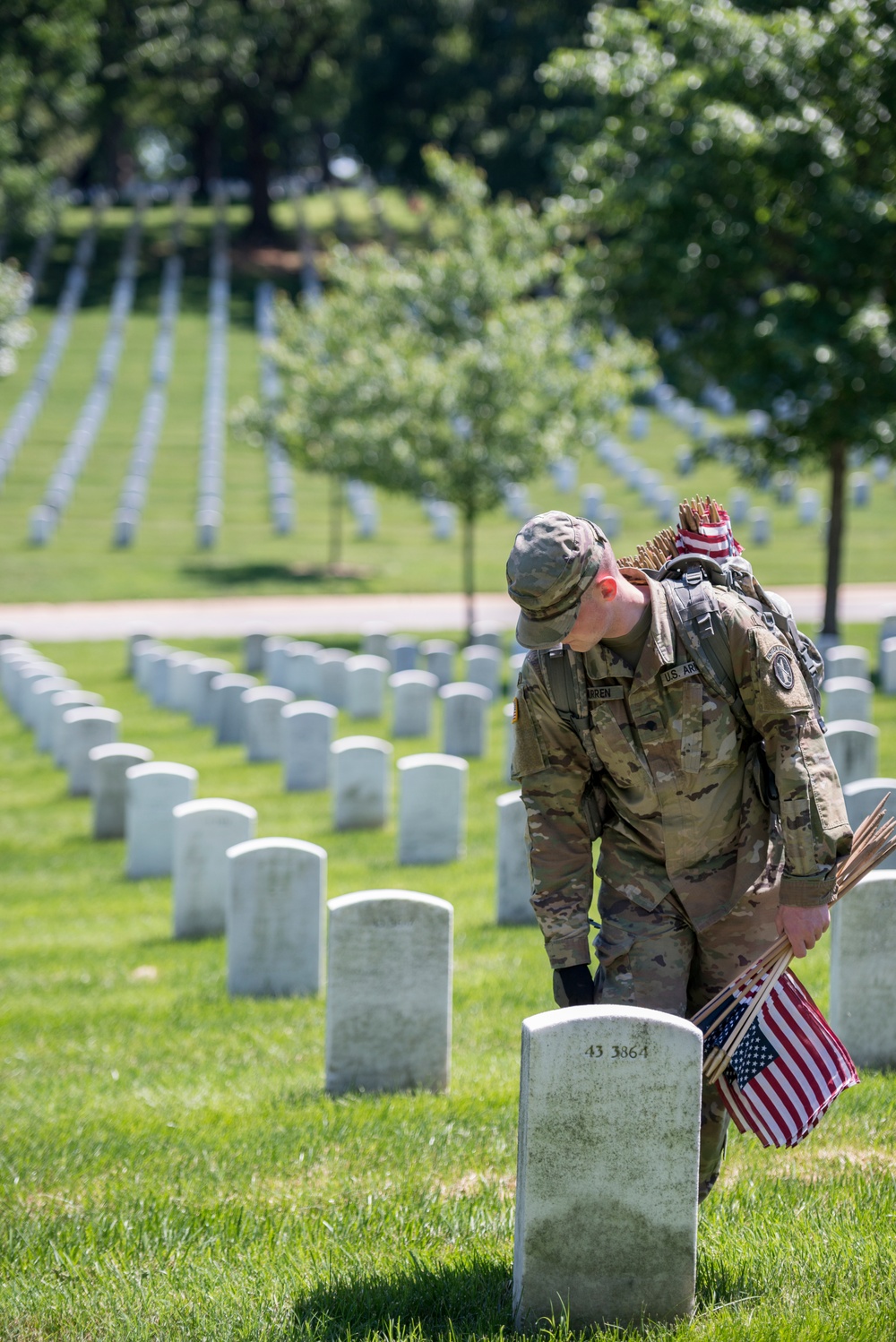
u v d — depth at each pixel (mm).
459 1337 8891
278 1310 9414
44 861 34000
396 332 74312
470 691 43781
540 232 75438
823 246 48250
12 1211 11977
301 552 94938
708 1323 8789
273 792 39781
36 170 119688
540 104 166000
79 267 181750
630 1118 8844
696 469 114312
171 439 124750
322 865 21125
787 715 9000
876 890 15852
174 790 31578
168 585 85750
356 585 86062
